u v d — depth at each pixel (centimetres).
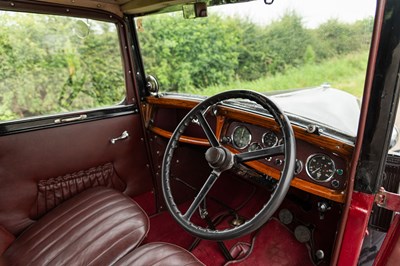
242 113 127
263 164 120
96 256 106
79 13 144
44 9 133
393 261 92
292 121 116
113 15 156
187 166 193
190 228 98
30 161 139
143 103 177
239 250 154
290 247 150
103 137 163
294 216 153
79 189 156
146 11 156
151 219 188
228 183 198
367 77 75
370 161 83
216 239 91
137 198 183
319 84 146
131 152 175
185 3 141
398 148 138
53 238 115
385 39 70
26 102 139
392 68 72
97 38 156
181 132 121
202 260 153
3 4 122
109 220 121
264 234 158
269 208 87
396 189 131
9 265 108
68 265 103
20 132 135
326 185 104
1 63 131
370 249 140
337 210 134
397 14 67
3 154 131
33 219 142
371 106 77
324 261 140
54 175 147
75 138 152
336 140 100
